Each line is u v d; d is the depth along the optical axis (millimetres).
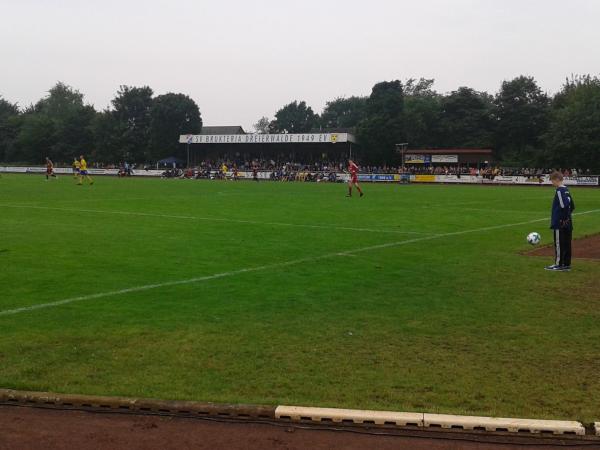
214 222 19453
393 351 6453
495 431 4617
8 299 8625
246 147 92250
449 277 10711
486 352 6445
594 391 5359
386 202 31062
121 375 5676
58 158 103188
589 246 15328
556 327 7449
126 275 10492
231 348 6496
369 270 11305
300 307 8352
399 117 88000
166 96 95500
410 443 4457
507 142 89938
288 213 23281
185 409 4965
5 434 4570
